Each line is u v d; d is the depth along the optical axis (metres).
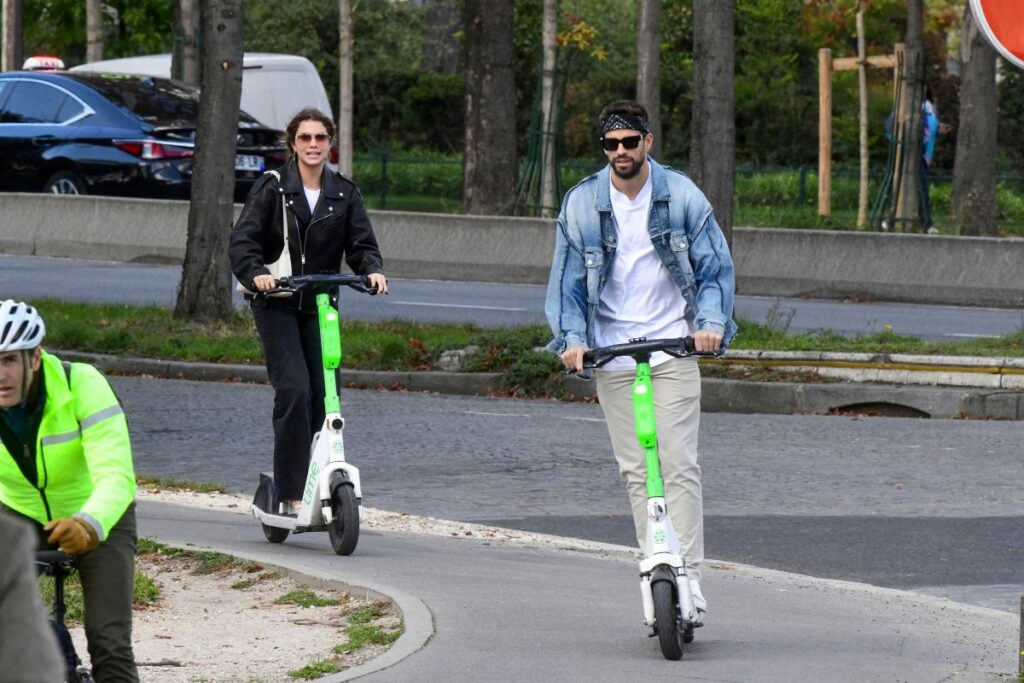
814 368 42.62
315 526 24.91
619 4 138.12
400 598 21.12
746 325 48.31
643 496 19.62
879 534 27.75
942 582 24.69
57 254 73.88
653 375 19.34
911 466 33.53
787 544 27.06
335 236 25.41
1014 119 119.50
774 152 126.44
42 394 13.98
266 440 36.56
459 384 44.56
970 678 18.11
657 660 18.55
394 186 93.44
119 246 72.62
